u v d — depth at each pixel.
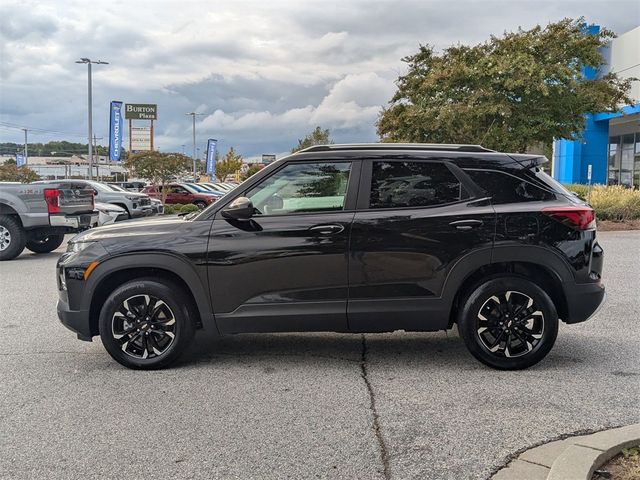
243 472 3.45
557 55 19.05
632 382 4.86
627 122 30.88
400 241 5.06
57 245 14.20
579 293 5.08
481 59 18.94
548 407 4.34
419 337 6.39
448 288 5.08
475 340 5.12
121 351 5.29
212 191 30.36
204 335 6.50
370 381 4.96
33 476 3.43
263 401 4.53
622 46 27.67
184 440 3.87
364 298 5.10
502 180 5.20
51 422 4.18
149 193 35.88
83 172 89.44
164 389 4.82
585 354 5.65
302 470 3.47
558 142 34.78
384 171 5.23
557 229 5.06
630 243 14.25
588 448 3.47
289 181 5.27
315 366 5.39
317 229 5.07
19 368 5.41
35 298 8.66
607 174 33.09
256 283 5.12
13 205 12.20
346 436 3.90
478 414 4.23
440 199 5.17
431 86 19.25
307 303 5.12
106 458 3.63
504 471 3.40
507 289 5.07
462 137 19.39
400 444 3.78
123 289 5.22
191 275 5.14
